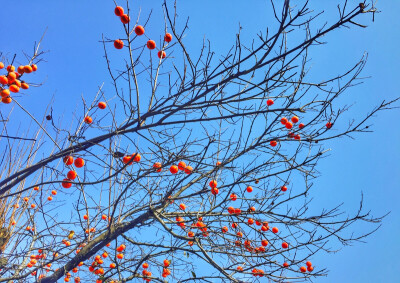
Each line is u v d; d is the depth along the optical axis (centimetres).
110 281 553
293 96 361
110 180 484
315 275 441
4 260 459
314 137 431
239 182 452
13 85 342
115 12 317
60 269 505
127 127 357
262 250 502
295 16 256
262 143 454
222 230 521
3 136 334
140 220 513
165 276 559
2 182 348
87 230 546
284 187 512
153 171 363
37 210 496
